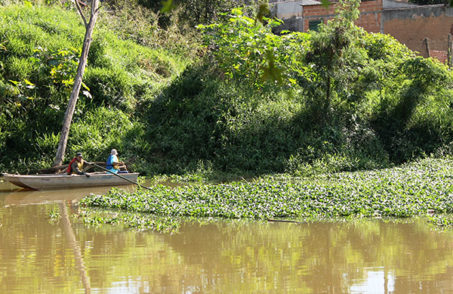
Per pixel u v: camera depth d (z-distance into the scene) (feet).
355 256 24.18
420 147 70.18
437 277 20.43
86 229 31.37
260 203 38.75
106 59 72.18
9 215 36.40
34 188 49.88
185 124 65.92
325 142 64.44
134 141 64.13
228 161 62.23
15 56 65.77
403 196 39.96
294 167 61.05
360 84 69.31
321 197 40.16
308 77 71.56
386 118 71.56
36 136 60.90
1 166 58.08
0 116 60.34
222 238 28.60
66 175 50.62
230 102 66.44
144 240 28.25
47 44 68.69
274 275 21.09
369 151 67.62
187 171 60.44
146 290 19.25
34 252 25.63
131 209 38.32
